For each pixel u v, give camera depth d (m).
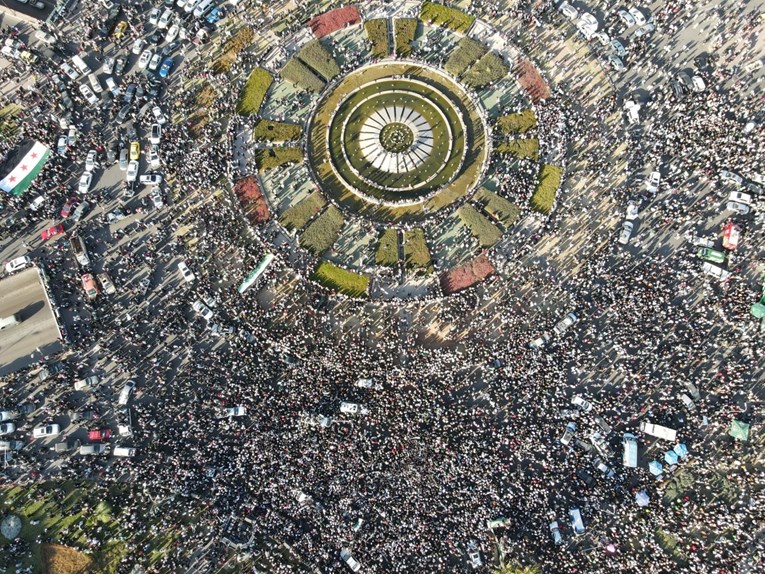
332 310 78.75
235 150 86.50
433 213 83.88
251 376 74.38
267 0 91.25
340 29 91.12
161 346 77.00
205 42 90.12
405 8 90.94
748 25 87.19
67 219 82.69
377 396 72.81
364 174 85.88
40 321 79.31
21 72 88.81
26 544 70.19
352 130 88.06
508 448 70.56
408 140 86.88
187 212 82.94
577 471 69.62
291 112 88.62
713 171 80.69
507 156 85.44
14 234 82.31
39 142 85.38
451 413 72.06
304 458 70.44
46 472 72.69
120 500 71.12
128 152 85.12
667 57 87.25
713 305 75.25
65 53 89.75
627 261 78.50
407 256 81.75
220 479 70.69
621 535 67.62
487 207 83.19
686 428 71.38
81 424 74.56
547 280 78.88
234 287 79.38
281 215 83.75
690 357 73.50
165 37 90.44
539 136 85.44
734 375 72.69
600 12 90.00
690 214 79.69
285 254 81.38
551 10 90.06
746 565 65.56
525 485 69.06
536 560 66.44
